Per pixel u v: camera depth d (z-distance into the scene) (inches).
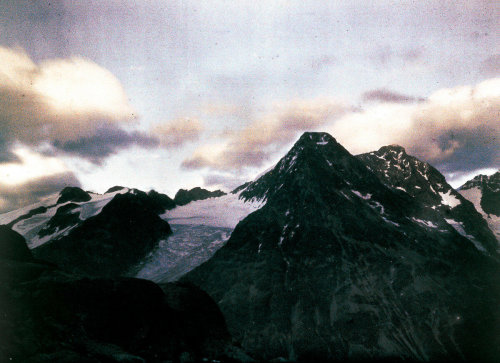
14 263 1983.3
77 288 1916.8
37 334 1644.9
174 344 1971.0
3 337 1553.9
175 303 2188.7
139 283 2113.7
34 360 1515.7
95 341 1758.1
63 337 1697.8
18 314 1691.7
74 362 1549.0
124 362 1657.2
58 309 1796.3
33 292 1814.7
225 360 2034.9
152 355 1856.5
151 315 2016.5
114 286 2020.2
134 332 1908.2
